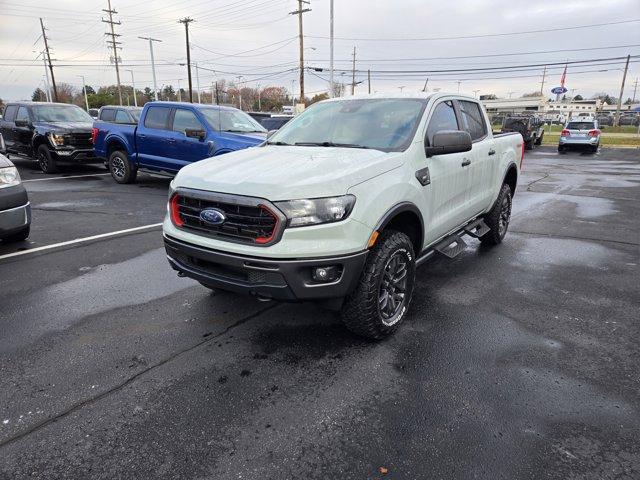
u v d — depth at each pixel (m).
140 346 3.47
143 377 3.07
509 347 3.47
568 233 7.01
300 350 3.43
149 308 4.14
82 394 2.88
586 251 6.01
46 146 12.77
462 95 5.10
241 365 3.22
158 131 10.26
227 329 3.75
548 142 33.03
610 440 2.48
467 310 4.12
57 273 5.03
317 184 2.99
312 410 2.74
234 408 2.76
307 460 2.35
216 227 3.20
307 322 3.87
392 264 3.52
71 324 3.83
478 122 5.42
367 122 4.20
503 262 5.53
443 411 2.72
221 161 3.76
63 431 2.55
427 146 3.96
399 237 3.51
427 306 4.21
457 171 4.45
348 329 3.65
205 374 3.11
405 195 3.51
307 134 4.40
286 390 2.93
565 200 10.01
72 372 3.12
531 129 26.22
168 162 10.19
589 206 9.30
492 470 2.28
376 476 2.25
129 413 2.71
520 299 4.38
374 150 3.75
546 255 5.82
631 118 75.56
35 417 2.66
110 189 10.68
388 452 2.40
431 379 3.05
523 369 3.17
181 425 2.61
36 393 2.89
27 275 4.96
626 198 10.27
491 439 2.49
